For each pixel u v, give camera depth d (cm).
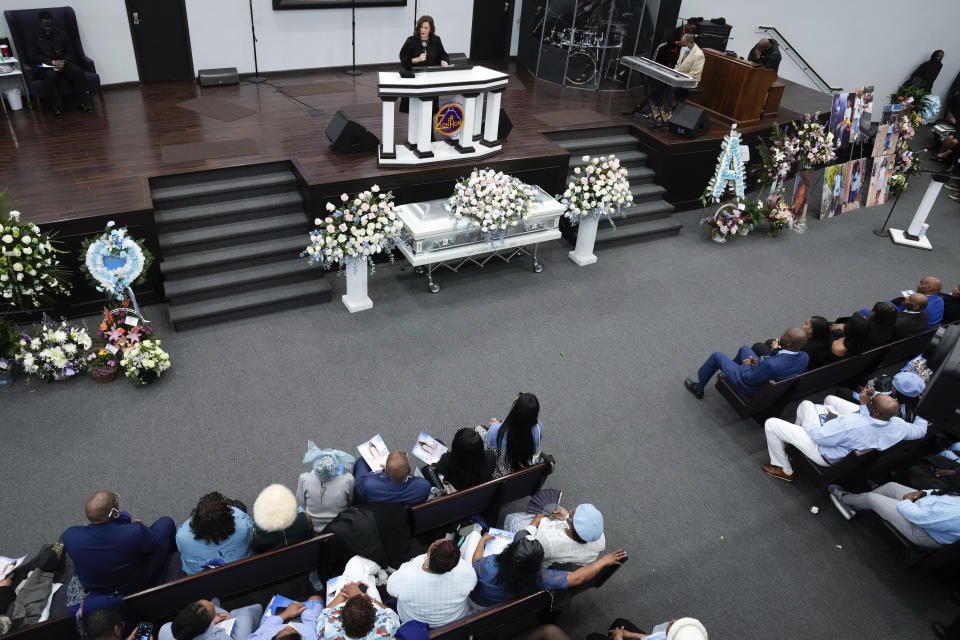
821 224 948
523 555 318
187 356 584
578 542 358
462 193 654
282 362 586
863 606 420
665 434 546
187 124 797
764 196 1002
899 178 995
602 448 526
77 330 542
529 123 884
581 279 755
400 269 736
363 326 642
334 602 316
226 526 332
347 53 1038
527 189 693
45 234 564
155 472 471
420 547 427
